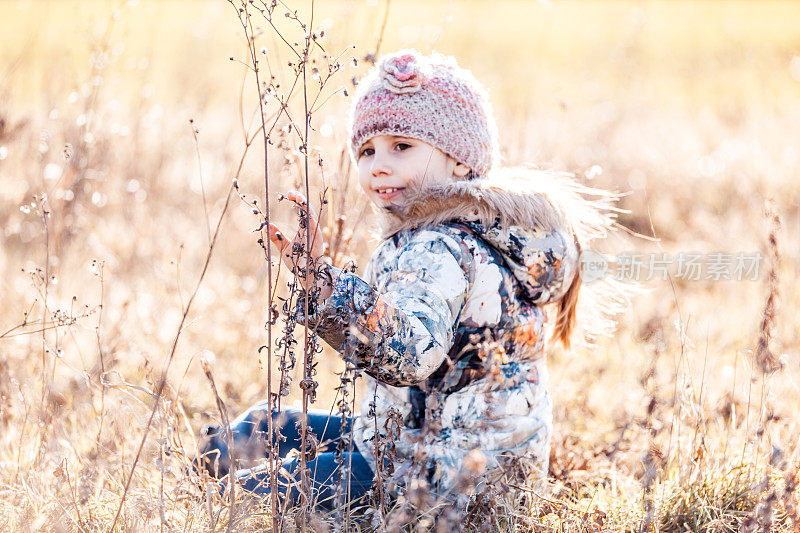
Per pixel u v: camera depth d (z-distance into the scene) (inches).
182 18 424.8
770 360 101.8
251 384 140.3
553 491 97.7
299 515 81.7
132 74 237.9
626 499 96.8
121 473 94.8
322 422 100.6
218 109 287.1
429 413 85.8
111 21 174.6
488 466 86.3
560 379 135.0
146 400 121.7
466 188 85.5
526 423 89.0
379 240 97.7
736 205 239.9
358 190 135.0
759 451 99.0
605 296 101.8
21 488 94.3
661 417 105.0
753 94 394.0
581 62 509.0
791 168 268.2
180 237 192.5
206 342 151.9
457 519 80.9
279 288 160.2
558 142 249.8
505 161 146.6
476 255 84.4
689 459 97.0
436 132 87.8
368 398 90.6
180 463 90.4
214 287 174.9
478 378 85.7
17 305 150.8
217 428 96.5
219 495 87.1
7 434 108.1
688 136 331.6
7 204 177.8
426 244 83.8
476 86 92.6
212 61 335.0
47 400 107.3
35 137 184.5
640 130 341.4
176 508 88.1
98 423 109.7
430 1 645.9
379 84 88.8
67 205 161.5
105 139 185.3
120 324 138.7
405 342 77.6
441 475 84.9
